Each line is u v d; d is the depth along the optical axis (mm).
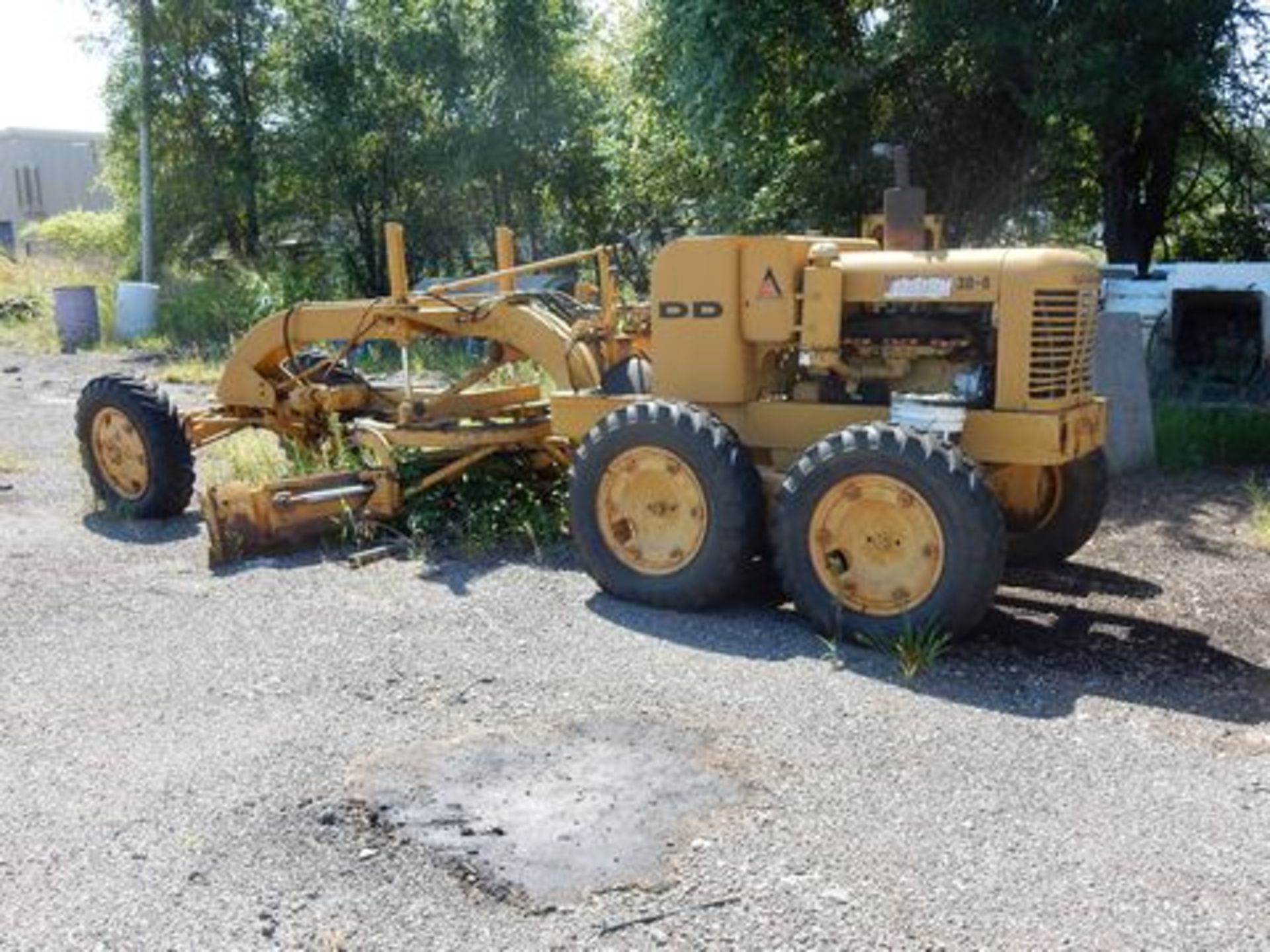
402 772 4176
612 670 5086
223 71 21219
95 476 8117
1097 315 6852
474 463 7383
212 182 21297
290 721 4625
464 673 5070
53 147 34844
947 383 5762
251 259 21922
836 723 4527
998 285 5504
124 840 3764
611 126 17094
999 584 5230
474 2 18500
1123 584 6328
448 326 7430
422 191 19969
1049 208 13516
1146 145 12570
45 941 3271
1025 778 4090
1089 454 6113
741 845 3670
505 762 4242
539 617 5770
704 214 14578
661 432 5730
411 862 3613
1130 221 12922
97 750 4402
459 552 6883
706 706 4699
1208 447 9391
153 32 20875
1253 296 10602
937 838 3701
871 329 5863
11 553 7090
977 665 5133
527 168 18953
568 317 7406
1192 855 3611
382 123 19469
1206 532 7359
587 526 6004
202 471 8836
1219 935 3221
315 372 8188
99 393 7957
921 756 4258
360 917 3354
